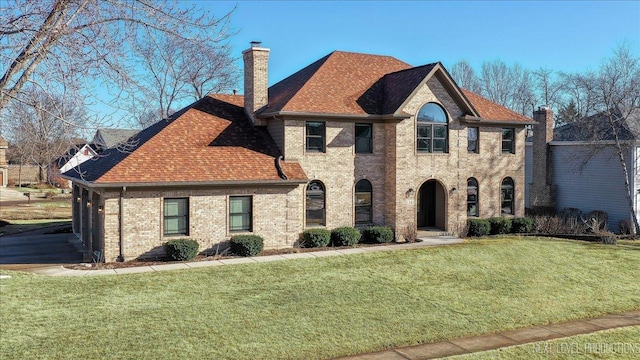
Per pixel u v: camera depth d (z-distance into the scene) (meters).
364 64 31.23
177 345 12.32
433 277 19.88
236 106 29.17
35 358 11.35
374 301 16.56
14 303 15.20
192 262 21.77
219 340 12.74
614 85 33.69
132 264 21.34
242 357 11.76
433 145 29.17
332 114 25.97
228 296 16.61
